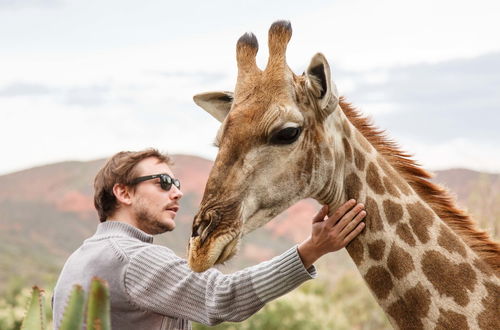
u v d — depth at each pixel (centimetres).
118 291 338
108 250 346
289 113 334
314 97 346
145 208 370
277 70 343
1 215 4106
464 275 346
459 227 366
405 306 351
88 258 348
